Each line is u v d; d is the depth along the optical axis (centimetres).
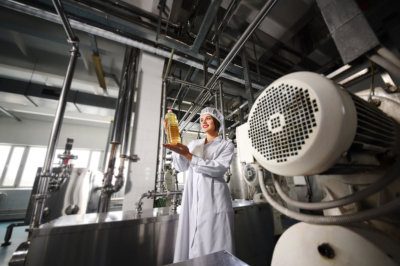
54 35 224
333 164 42
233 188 269
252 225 176
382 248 47
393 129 66
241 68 223
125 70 222
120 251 111
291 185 236
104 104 353
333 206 50
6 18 199
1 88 293
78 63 288
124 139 190
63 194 150
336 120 39
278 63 271
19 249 96
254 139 55
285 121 46
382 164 62
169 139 121
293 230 60
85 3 149
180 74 279
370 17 194
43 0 148
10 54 268
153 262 120
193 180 127
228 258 46
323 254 49
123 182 175
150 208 176
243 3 190
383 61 73
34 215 118
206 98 252
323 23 213
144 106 221
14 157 493
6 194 445
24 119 516
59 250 96
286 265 53
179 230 118
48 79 322
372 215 45
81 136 559
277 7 195
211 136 139
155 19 181
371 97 82
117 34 175
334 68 261
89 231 105
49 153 128
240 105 346
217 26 193
